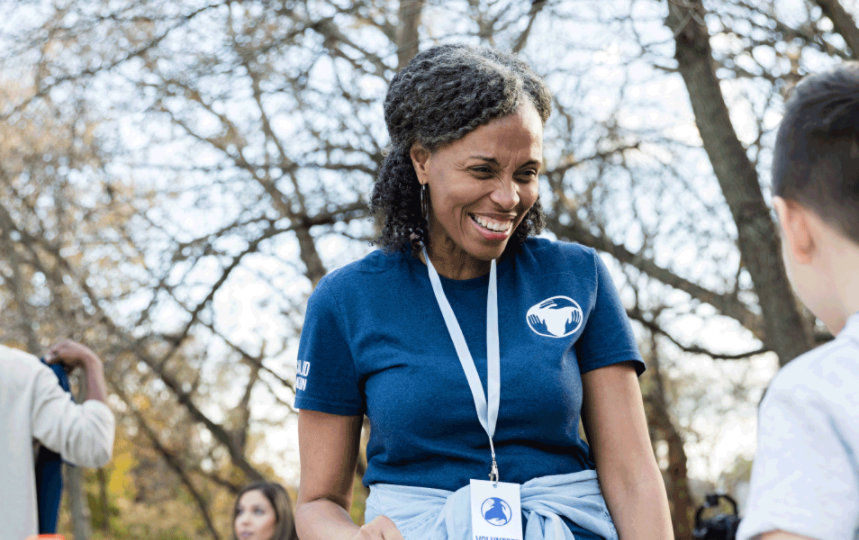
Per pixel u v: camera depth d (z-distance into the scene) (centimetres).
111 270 904
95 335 895
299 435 209
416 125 194
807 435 121
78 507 853
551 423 189
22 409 321
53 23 791
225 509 1317
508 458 189
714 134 657
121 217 890
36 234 909
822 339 797
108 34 800
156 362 968
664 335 966
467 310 200
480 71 188
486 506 181
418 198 205
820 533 116
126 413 1036
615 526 193
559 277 202
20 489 315
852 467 119
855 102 130
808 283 136
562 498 188
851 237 129
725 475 1077
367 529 184
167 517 1345
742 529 123
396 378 192
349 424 206
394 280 204
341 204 927
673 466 1056
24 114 838
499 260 206
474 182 188
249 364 982
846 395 120
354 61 852
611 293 205
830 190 130
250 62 797
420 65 196
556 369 190
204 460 1125
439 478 189
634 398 199
